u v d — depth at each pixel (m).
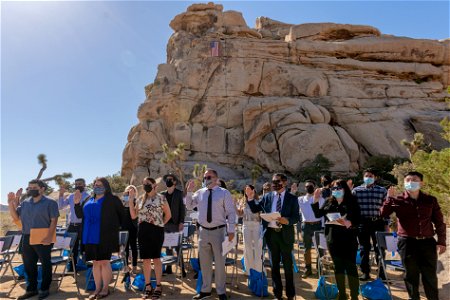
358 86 43.22
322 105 39.62
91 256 5.59
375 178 6.91
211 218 5.55
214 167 38.81
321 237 6.54
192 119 42.19
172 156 33.66
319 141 34.06
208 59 43.84
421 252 4.68
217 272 5.47
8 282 7.05
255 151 37.62
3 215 21.20
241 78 42.94
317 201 5.46
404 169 20.12
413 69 44.97
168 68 45.34
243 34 49.03
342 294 5.01
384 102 41.41
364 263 6.75
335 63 44.59
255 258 6.68
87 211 5.75
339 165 33.72
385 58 46.28
